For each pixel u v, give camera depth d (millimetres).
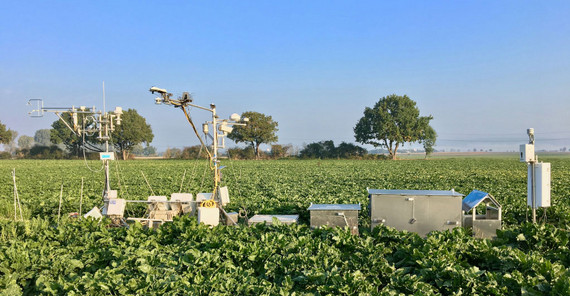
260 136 106375
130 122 107938
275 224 12594
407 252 10047
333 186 30016
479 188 26906
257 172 49406
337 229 11336
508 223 14227
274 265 9180
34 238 12188
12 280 8578
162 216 14906
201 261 9164
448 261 9188
